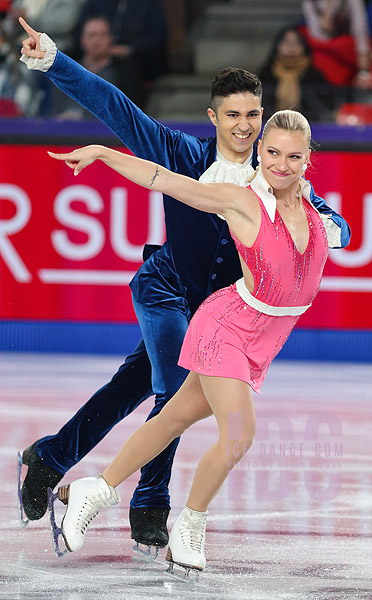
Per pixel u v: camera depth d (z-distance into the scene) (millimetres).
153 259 9312
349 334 22875
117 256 22562
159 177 7539
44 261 22641
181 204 8844
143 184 7551
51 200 22484
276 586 7715
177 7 25625
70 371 20594
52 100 23031
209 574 8070
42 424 14844
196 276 9078
